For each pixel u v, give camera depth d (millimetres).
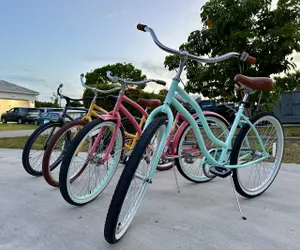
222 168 1690
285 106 8320
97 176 2012
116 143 1987
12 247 1201
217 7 5500
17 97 19562
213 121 2139
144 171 1358
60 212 1631
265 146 2004
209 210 1648
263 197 1886
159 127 1282
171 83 1396
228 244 1222
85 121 2195
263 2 5047
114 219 1122
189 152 2117
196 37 5887
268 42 5016
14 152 3953
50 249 1186
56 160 2273
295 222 1453
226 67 5492
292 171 2588
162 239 1271
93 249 1183
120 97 2023
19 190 2076
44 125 2451
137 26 1354
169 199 1866
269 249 1174
